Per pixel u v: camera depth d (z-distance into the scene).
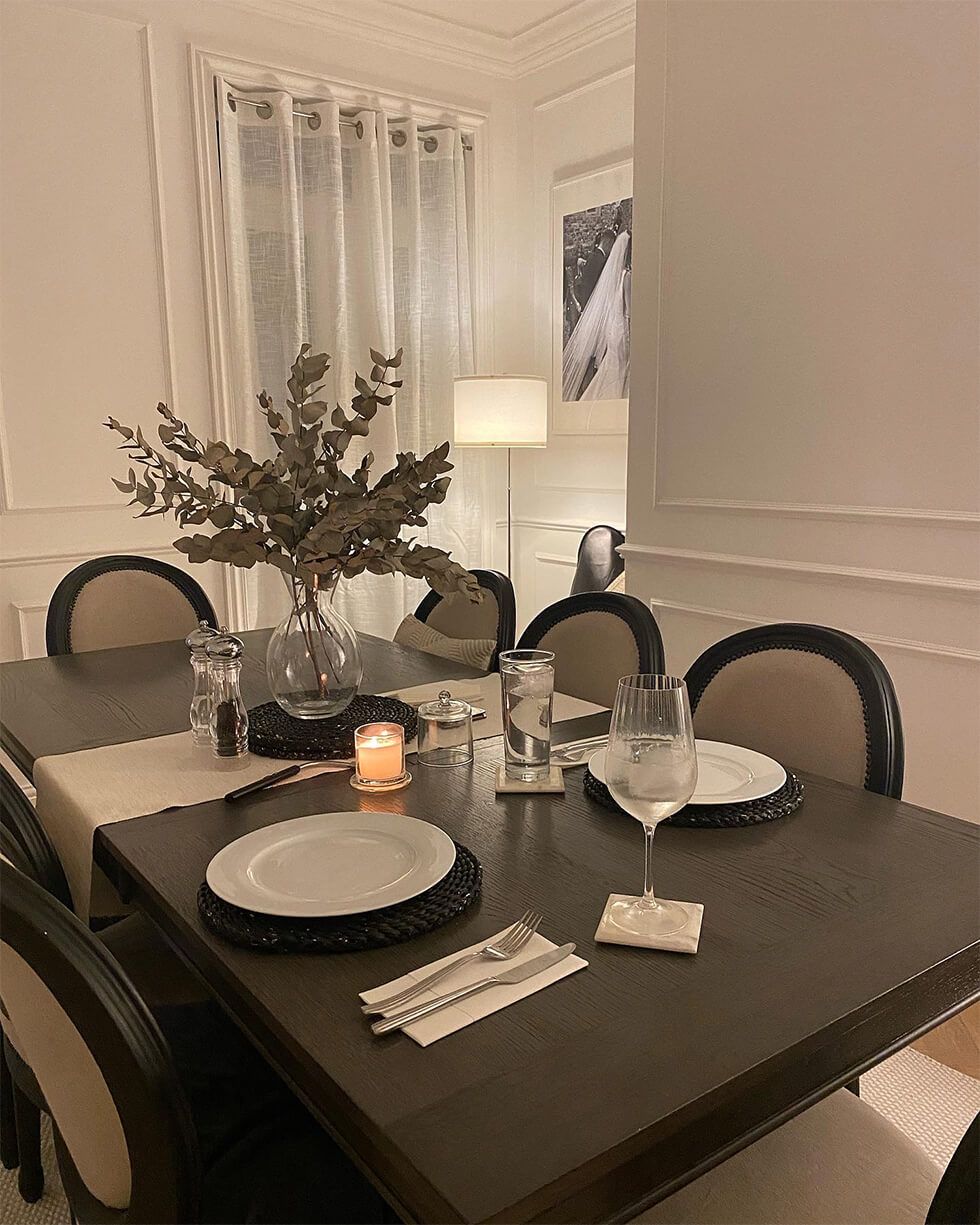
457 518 4.63
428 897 1.06
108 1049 0.85
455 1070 0.79
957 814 2.38
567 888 1.11
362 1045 0.82
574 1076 0.78
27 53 3.30
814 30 2.47
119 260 3.56
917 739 2.45
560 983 0.92
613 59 4.12
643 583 3.16
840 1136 1.09
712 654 1.82
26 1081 1.29
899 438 2.39
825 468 2.57
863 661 1.58
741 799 1.32
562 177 4.45
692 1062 0.79
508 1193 0.66
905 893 1.10
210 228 3.73
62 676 2.23
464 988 0.90
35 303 3.41
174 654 2.46
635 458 3.14
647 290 3.03
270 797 1.42
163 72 3.59
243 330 3.84
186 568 3.85
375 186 4.10
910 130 2.29
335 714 1.73
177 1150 0.88
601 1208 0.71
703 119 2.78
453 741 1.55
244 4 3.73
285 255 3.93
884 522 2.44
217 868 1.10
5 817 1.28
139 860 1.20
